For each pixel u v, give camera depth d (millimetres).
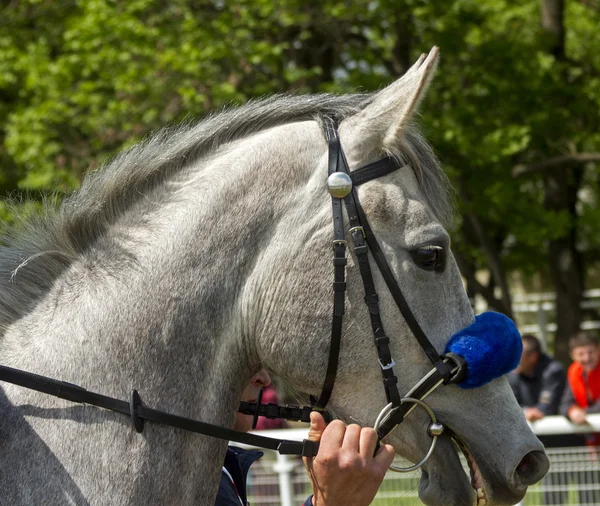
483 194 16812
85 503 3119
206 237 3404
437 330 3438
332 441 3324
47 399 3207
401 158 3479
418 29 16469
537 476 3512
